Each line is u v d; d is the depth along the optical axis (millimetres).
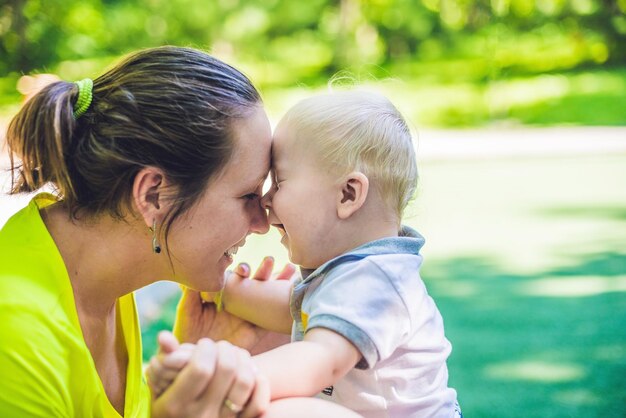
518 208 7906
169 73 1587
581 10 20203
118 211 1578
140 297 4602
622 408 3230
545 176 9812
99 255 1613
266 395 1428
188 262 1650
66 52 18312
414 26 21797
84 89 1587
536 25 20328
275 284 2170
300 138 1976
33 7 18344
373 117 2002
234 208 1646
